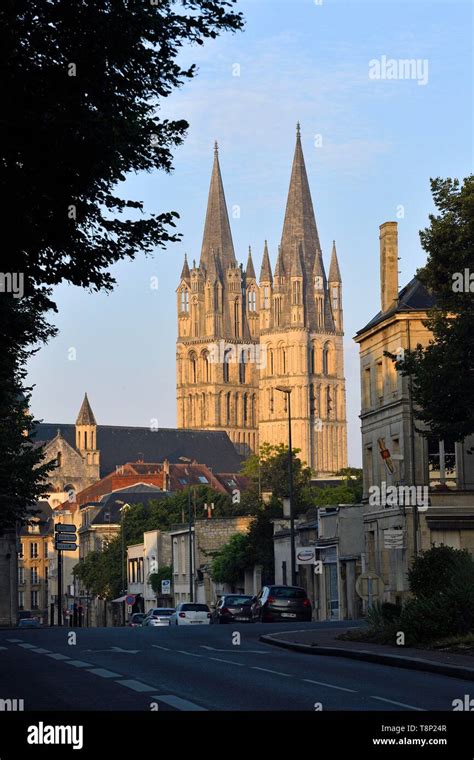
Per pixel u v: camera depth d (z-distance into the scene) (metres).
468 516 74.81
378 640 41.34
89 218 28.39
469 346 47.34
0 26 25.06
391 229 82.00
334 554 91.38
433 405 47.75
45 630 58.97
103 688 27.41
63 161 26.27
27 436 63.47
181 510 183.25
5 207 26.48
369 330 82.12
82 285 28.66
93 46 26.05
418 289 78.88
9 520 64.88
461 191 49.78
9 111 25.45
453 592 39.78
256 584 118.81
